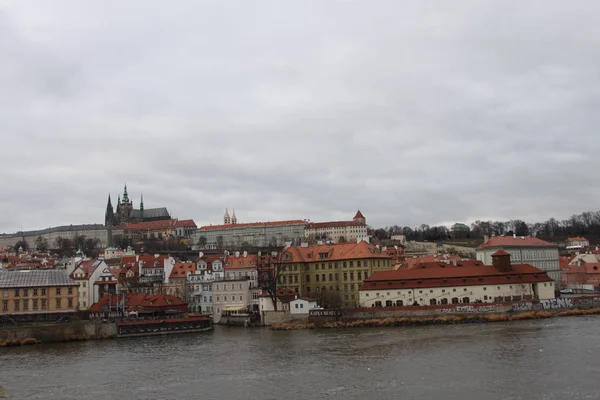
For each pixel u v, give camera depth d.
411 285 192.62
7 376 109.25
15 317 179.38
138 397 92.19
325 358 117.56
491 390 88.06
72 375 109.12
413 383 93.81
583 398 82.19
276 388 94.62
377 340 139.38
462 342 129.50
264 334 163.00
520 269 199.00
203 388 96.56
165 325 169.38
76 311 184.88
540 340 126.75
